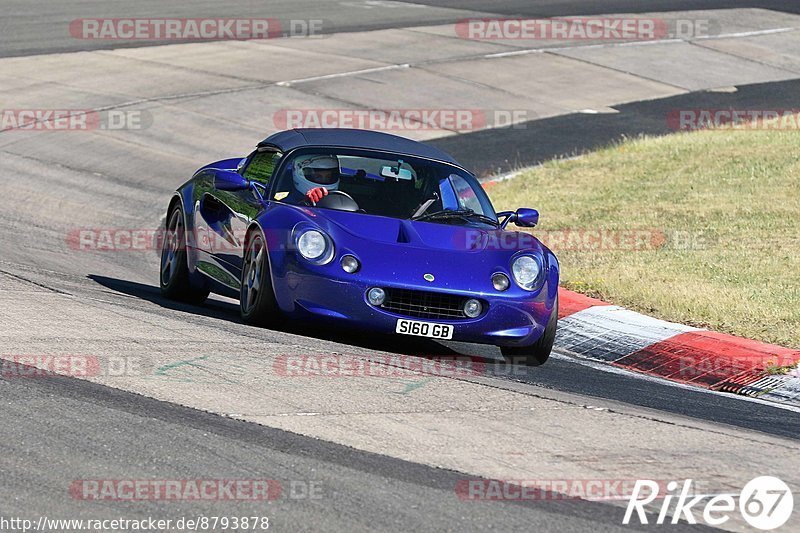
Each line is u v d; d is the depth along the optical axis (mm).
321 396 23406
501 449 21094
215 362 25312
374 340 31812
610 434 22891
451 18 117375
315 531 16391
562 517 17797
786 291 40125
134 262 44531
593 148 73125
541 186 61875
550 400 25406
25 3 111188
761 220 51562
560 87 90812
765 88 94750
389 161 33562
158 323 29156
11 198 52625
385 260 29062
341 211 31141
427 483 18812
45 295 31531
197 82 82938
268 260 29594
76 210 52469
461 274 29344
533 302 29766
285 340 28547
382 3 126500
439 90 86688
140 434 20047
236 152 67688
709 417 26328
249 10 115938
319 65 91438
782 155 64312
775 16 126812
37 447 18984
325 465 19234
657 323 36812
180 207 36438
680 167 63781
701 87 94250
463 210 32719
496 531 16938
